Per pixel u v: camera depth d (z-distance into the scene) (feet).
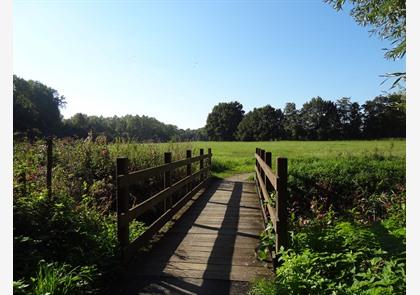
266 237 15.47
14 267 10.80
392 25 18.24
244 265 14.26
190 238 18.42
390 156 53.31
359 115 251.19
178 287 12.16
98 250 13.07
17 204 13.89
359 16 19.63
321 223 18.17
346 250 12.04
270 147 127.85
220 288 12.10
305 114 273.95
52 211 14.08
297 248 13.04
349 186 36.04
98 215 16.78
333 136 256.32
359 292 8.98
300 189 35.60
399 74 15.81
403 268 9.52
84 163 26.89
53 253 12.51
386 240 12.48
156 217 25.61
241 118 318.24
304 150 102.89
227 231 19.84
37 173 20.80
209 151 42.83
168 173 21.18
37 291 9.25
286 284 10.31
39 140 28.63
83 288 10.73
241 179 48.88
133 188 26.89
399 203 24.67
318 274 10.81
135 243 14.73
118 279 12.85
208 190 37.04
